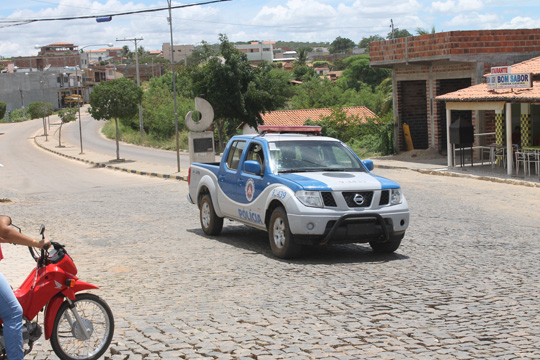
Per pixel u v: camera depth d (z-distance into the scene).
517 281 7.81
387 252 9.97
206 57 48.53
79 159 43.38
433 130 28.70
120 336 5.98
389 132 31.55
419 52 27.66
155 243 11.46
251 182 10.45
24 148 57.22
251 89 46.78
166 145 53.53
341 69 194.62
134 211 16.47
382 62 29.67
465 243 10.52
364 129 40.22
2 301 4.66
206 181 12.03
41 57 135.38
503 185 19.03
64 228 13.78
